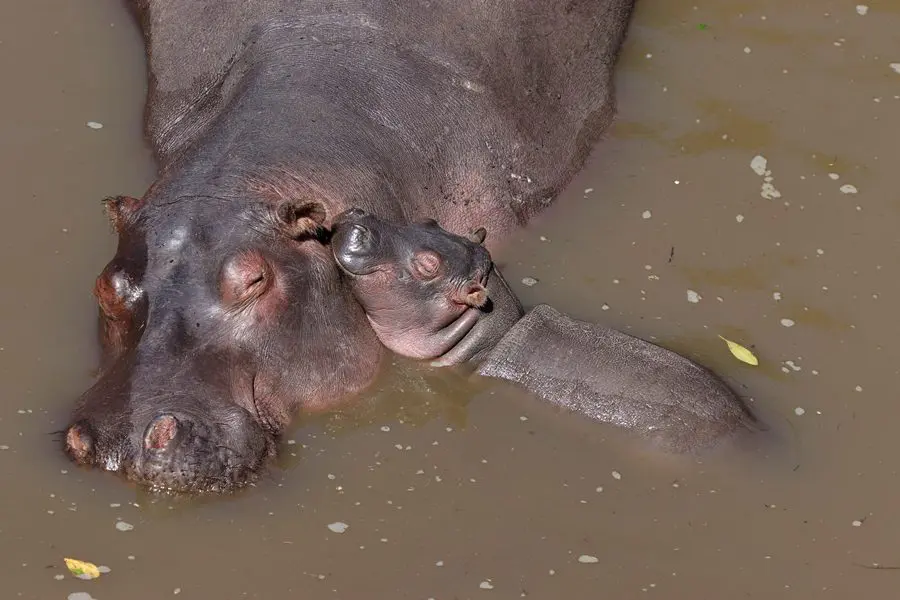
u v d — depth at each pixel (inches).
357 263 583.2
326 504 554.3
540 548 544.1
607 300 671.1
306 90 641.0
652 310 666.8
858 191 740.7
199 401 535.2
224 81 681.0
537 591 524.1
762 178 743.7
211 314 547.2
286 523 543.2
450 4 712.4
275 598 511.2
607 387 608.7
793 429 612.1
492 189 685.9
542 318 632.4
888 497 583.8
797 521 569.3
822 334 660.7
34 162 706.8
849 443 607.5
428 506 559.2
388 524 548.4
